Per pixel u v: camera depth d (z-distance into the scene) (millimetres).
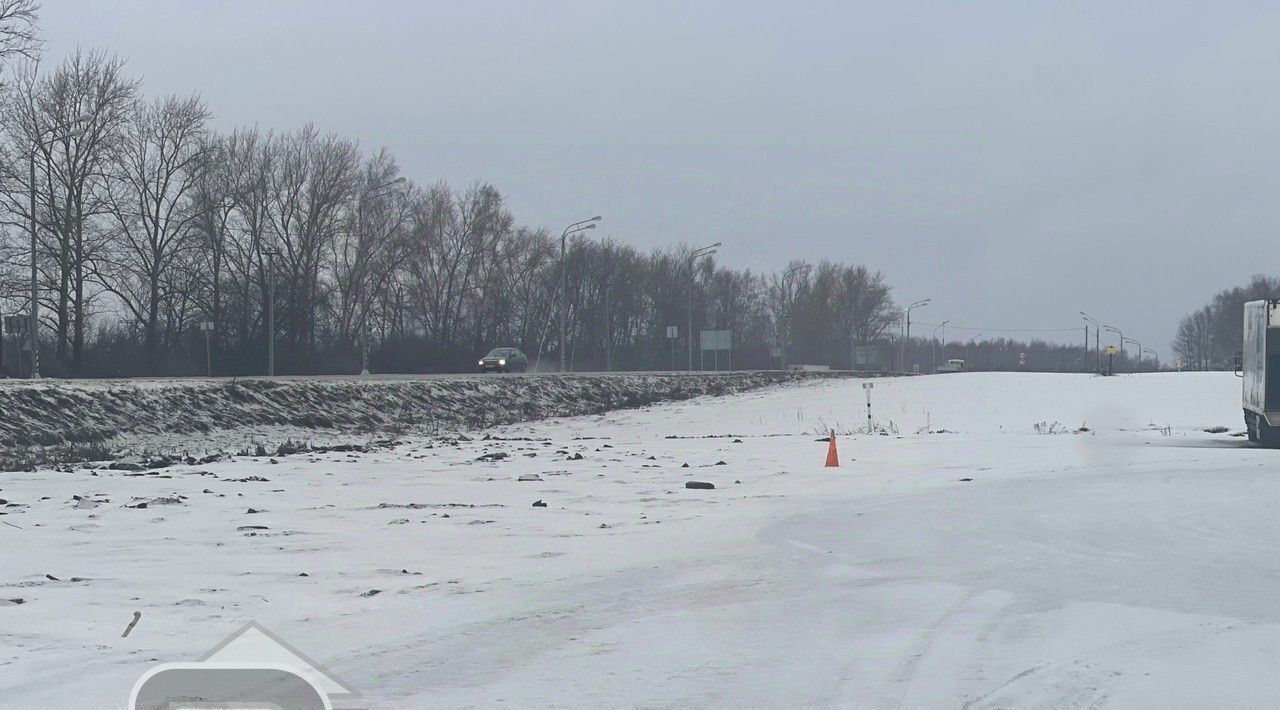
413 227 98812
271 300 60188
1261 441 31484
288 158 83312
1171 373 79062
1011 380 67188
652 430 46594
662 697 7098
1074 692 7133
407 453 30812
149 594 10492
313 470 24828
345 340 86375
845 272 168125
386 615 9656
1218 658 8016
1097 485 20422
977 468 24906
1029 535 14398
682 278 138000
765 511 17500
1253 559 12469
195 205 74250
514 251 109562
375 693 7172
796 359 162750
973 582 11156
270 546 13617
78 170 65500
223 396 41000
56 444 31781
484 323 107250
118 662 7867
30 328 57969
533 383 60812
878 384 70312
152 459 28109
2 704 6762
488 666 7898
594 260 124875
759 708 6836
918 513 16812
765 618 9531
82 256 64875
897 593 10609
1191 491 19250
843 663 7953
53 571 11672
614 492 20531
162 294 73812
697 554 13172
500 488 21156
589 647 8492
